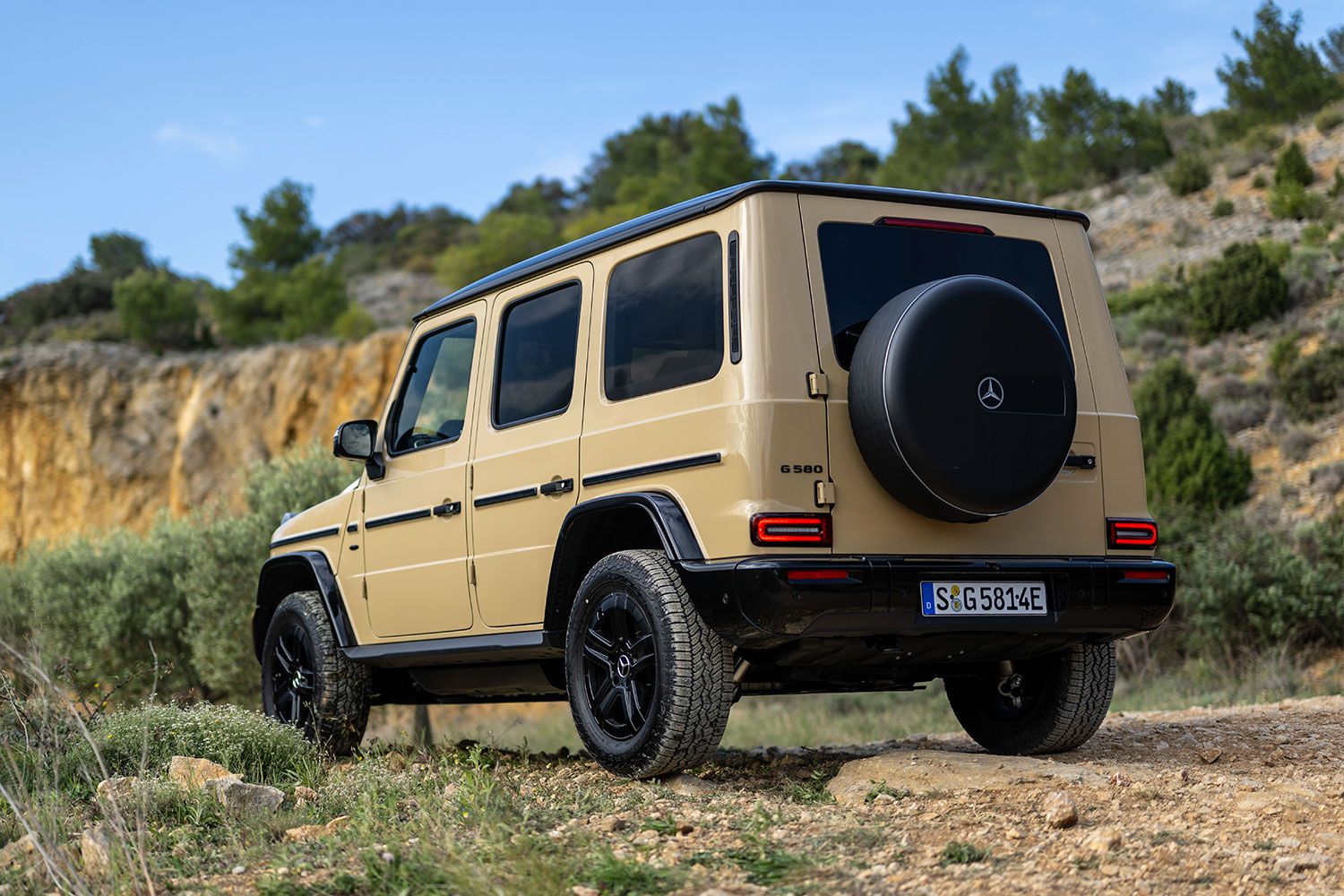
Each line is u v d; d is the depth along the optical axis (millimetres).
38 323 57281
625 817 3768
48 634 12258
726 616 4020
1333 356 20172
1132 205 35844
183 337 48094
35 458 35719
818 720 13000
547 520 4902
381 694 6625
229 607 11922
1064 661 4992
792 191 4305
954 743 6148
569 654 4688
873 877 3031
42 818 3740
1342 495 16812
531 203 80438
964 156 48031
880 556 4082
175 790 4145
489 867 3100
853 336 4254
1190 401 18531
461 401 5625
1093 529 4582
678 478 4277
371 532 6086
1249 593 13406
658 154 81438
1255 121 38375
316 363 35594
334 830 3764
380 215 83000
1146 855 3205
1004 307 4160
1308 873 3029
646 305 4633
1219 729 5984
